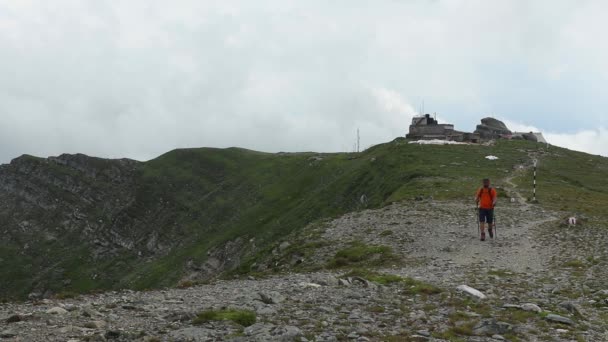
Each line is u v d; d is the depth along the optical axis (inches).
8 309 576.1
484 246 1196.5
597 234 1277.1
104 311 553.0
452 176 3068.4
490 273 889.5
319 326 493.7
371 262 1107.9
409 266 1023.6
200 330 457.1
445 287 747.4
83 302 636.7
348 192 5526.6
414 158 4311.0
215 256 7130.9
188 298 669.3
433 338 467.2
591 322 568.7
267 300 624.1
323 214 5511.8
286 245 1472.7
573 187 2859.3
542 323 534.6
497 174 3213.6
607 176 3545.8
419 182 2797.7
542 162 3914.9
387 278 803.4
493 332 494.3
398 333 481.4
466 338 478.3
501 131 6008.9
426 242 1252.5
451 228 1427.2
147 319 511.2
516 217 1637.6
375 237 1342.3
